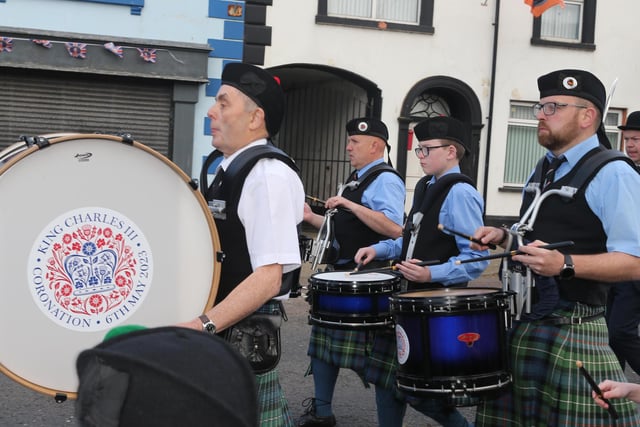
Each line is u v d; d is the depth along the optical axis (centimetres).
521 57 1230
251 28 877
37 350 200
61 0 826
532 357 277
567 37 1266
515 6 1223
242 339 240
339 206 409
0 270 196
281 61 1138
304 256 402
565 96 272
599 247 268
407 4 1193
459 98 1224
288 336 615
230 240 238
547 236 273
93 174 205
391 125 1191
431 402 338
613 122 1282
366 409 448
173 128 875
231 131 251
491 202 1241
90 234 206
